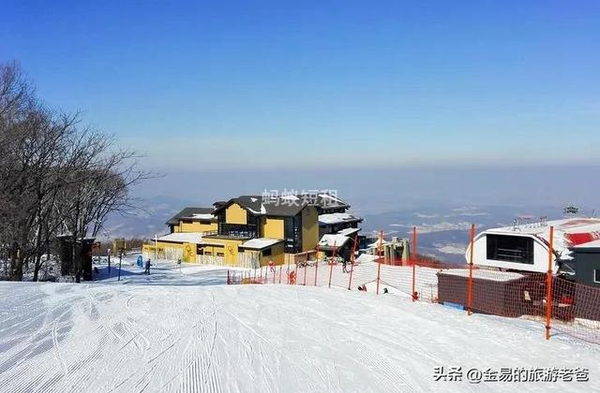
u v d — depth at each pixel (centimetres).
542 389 659
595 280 1669
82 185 2709
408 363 746
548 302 938
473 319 1052
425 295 2005
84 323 955
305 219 4391
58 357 743
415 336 902
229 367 709
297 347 820
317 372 697
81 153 2589
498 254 2092
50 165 2381
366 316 1076
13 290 1370
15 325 933
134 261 4503
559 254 1911
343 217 5144
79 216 2969
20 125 2277
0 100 2545
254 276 3288
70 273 3092
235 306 1180
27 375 666
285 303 1238
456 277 1783
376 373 700
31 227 2434
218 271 3844
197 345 818
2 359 731
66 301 1187
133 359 738
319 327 966
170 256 4647
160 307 1138
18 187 2205
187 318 1026
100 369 691
